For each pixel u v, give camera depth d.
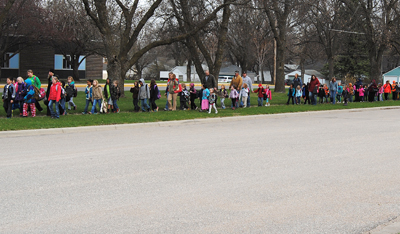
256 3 29.83
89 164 8.92
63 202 6.30
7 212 5.82
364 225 5.59
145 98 20.27
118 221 5.54
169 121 16.94
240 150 10.80
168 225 5.43
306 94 27.42
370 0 38.94
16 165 8.77
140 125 15.97
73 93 20.09
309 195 6.87
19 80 16.75
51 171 8.23
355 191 7.16
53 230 5.21
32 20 42.88
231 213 5.93
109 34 23.98
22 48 48.06
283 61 36.19
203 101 20.47
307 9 36.09
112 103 19.59
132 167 8.67
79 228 5.29
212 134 13.91
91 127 14.71
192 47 28.61
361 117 20.62
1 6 39.41
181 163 9.12
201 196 6.70
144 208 6.08
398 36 39.41
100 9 23.47
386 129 15.51
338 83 27.64
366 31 40.31
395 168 8.92
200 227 5.39
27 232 5.14
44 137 12.95
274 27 35.62
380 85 32.28
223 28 27.64
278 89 36.41
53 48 55.41
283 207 6.24
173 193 6.84
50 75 17.41
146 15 24.84
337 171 8.58
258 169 8.63
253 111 21.34
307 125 16.83
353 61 66.50
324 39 49.75
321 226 5.52
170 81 21.27
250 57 65.88
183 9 26.39
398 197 6.86
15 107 17.59
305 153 10.48
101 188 7.07
